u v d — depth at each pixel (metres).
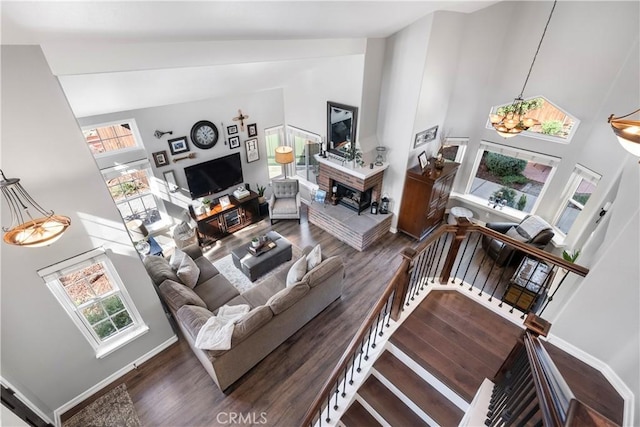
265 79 4.90
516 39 4.81
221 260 5.42
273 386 3.41
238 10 2.38
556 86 4.68
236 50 3.21
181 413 3.17
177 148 5.36
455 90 5.38
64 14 1.80
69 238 2.66
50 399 3.04
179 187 5.64
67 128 2.38
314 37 3.75
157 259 4.22
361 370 2.77
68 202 2.55
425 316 3.17
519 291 4.01
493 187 6.08
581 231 4.32
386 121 5.40
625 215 2.71
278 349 3.80
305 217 6.70
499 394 2.25
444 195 5.89
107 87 3.15
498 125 4.12
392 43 4.78
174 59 2.87
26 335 2.70
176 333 4.04
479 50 5.01
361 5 3.01
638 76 3.67
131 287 3.23
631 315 2.44
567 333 2.87
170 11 2.13
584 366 2.76
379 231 5.83
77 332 3.02
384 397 2.69
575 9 4.19
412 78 4.73
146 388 3.39
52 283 2.70
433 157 5.84
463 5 4.12
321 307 4.21
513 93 5.15
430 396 2.58
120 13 1.98
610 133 4.09
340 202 6.30
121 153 4.81
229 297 4.14
